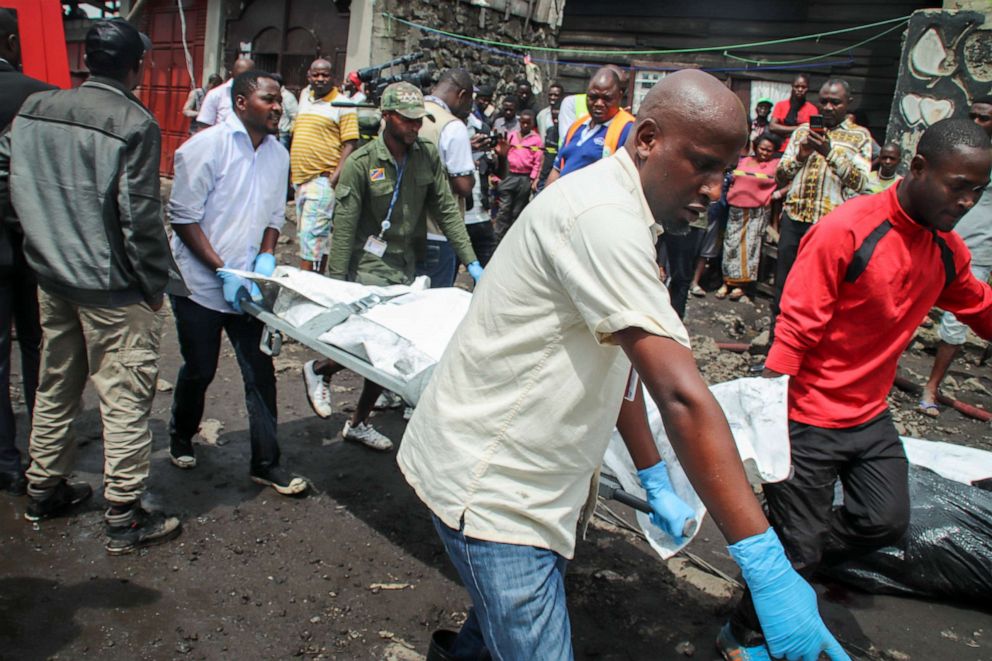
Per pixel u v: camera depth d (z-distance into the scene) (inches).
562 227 60.0
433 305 126.3
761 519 55.8
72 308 115.6
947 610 125.3
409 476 71.8
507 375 64.5
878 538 106.0
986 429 204.5
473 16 390.9
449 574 123.5
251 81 130.1
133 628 104.9
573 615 115.3
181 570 118.2
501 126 353.7
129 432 116.3
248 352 137.4
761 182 289.0
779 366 102.2
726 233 297.9
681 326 57.5
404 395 109.0
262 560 122.6
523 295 63.1
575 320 61.9
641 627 113.9
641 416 79.7
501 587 65.1
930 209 94.4
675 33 387.2
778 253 234.4
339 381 199.8
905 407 215.5
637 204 60.9
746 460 94.7
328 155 255.0
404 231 156.6
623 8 398.6
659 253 245.3
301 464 154.3
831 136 223.6
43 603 107.8
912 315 102.7
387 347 115.3
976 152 90.9
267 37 416.2
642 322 55.5
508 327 64.1
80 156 107.4
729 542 56.4
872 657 111.8
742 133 60.4
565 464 66.1
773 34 367.2
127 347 114.0
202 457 152.9
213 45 441.7
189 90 470.3
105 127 107.6
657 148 61.4
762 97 371.2
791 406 106.0
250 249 137.3
